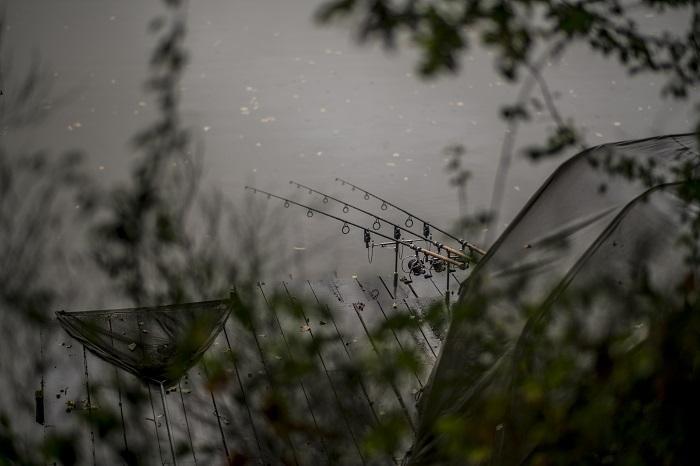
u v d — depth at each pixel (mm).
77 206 5035
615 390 2133
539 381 2248
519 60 1769
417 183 10727
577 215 3807
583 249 3629
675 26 10281
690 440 2070
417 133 11883
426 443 3746
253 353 2998
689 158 3742
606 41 2070
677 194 3258
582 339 2426
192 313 2434
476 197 9875
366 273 8359
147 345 4445
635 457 2000
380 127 12141
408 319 2166
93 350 5086
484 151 11070
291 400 2543
